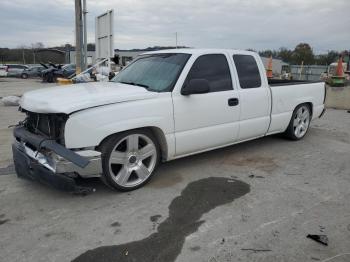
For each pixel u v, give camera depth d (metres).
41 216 3.65
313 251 3.04
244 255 2.99
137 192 4.25
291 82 6.93
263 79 5.77
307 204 3.96
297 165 5.33
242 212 3.75
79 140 3.75
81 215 3.67
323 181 4.68
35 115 4.18
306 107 6.82
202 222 3.53
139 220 3.57
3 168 5.07
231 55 5.34
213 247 3.10
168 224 3.49
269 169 5.13
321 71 35.12
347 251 3.05
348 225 3.50
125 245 3.13
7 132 7.39
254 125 5.62
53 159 3.74
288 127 6.55
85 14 11.48
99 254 3.00
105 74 8.88
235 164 5.33
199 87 4.44
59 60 66.94
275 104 5.98
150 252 3.03
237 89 5.29
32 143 3.96
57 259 2.94
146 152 4.36
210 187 4.42
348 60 26.16
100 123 3.82
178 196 4.14
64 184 3.71
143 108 4.16
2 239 3.23
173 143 4.55
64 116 3.73
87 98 3.87
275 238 3.24
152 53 5.52
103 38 10.18
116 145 4.03
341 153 6.02
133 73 5.17
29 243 3.16
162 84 4.60
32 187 4.38
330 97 12.22
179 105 4.51
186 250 3.06
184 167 5.15
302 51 62.09
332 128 8.24
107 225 3.47
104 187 4.38
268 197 4.14
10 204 3.92
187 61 4.76
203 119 4.81
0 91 20.05
